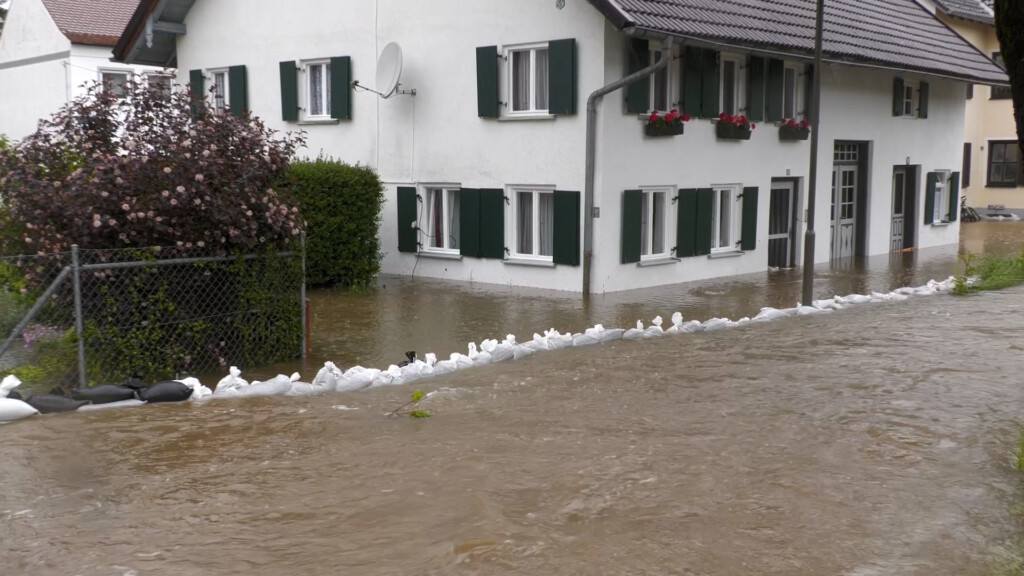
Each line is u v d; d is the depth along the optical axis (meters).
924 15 26.14
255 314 9.85
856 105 21.23
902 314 13.14
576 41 15.38
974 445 6.94
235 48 20.28
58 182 8.59
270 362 10.10
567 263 15.82
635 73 15.00
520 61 16.38
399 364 9.59
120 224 8.74
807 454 6.73
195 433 7.21
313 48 19.06
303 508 5.69
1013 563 4.93
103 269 8.51
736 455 6.70
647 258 16.56
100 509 5.68
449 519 5.50
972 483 6.13
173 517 5.55
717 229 18.00
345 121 18.78
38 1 27.11
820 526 5.42
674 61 16.47
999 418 7.65
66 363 8.31
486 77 16.45
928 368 9.52
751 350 10.56
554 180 15.90
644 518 5.53
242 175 9.42
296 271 10.19
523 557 4.99
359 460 6.57
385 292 15.88
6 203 8.77
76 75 26.31
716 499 5.83
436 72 17.28
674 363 9.87
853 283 17.52
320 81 19.31
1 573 4.82
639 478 6.20
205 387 8.41
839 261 21.17
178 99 9.69
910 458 6.64
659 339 11.33
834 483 6.13
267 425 7.45
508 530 5.34
